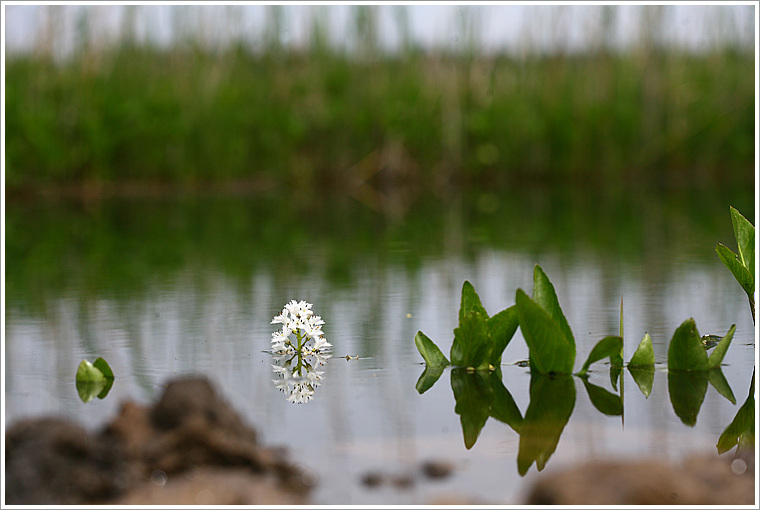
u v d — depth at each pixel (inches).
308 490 47.8
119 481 47.8
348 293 116.0
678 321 95.0
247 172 351.9
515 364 79.0
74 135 307.7
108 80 322.7
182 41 371.9
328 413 62.4
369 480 49.0
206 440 50.8
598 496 44.9
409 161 367.2
